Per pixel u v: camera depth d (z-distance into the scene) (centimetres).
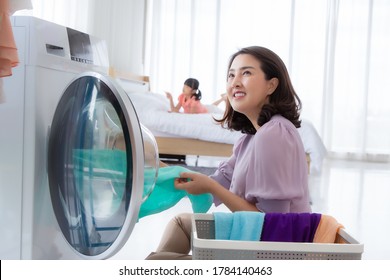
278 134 134
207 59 597
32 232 136
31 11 350
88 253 134
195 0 589
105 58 170
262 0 589
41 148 138
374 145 602
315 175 438
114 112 119
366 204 319
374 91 597
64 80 146
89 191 129
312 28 591
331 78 592
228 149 382
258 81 144
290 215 121
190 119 384
